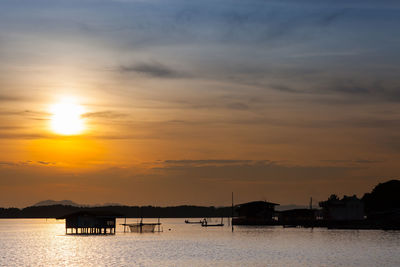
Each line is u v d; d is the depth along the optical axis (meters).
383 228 173.00
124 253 92.69
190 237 143.88
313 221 189.50
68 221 154.88
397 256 84.69
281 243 114.06
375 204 195.38
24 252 97.88
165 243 118.31
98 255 89.69
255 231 170.38
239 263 76.38
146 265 74.81
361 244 109.31
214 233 165.75
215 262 77.75
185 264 75.62
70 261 80.69
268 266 72.88
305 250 96.25
